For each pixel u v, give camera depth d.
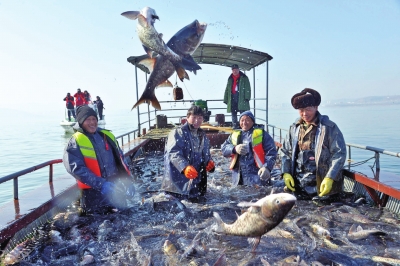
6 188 11.46
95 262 3.20
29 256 3.35
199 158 5.32
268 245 3.45
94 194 4.58
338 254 3.20
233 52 11.45
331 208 4.53
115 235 3.85
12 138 33.22
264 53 10.96
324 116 4.96
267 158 5.59
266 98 11.89
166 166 5.26
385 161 15.40
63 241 3.70
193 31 4.27
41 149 22.30
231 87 11.70
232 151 5.84
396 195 4.07
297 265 2.95
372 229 3.70
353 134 29.66
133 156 9.73
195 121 5.19
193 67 4.31
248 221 3.01
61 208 4.72
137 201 5.36
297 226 3.97
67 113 31.62
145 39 3.66
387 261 3.03
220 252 3.32
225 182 6.45
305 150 5.05
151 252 3.38
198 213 4.54
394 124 40.44
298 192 5.21
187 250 3.33
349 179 5.53
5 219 3.54
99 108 26.38
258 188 5.62
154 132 13.20
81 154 4.41
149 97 4.33
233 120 11.94
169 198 4.88
